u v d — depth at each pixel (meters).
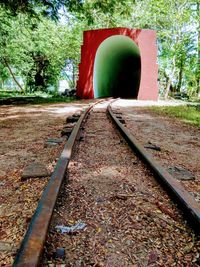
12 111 13.82
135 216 3.04
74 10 17.22
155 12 29.72
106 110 13.83
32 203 3.33
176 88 36.53
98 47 25.28
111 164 4.84
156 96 25.89
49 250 2.41
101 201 3.37
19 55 31.78
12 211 3.17
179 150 6.30
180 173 4.49
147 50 25.47
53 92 37.69
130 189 3.77
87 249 2.45
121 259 2.33
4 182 4.09
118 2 16.94
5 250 2.45
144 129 8.91
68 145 5.28
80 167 4.62
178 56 29.86
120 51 29.52
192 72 29.86
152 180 4.12
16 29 27.73
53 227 2.76
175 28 29.03
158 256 2.38
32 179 4.10
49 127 8.92
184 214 3.08
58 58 35.03
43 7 17.64
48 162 4.96
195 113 13.94
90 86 25.88
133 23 32.75
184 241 2.61
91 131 8.00
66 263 2.25
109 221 2.92
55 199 2.91
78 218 2.96
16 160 5.18
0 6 17.59
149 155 4.87
